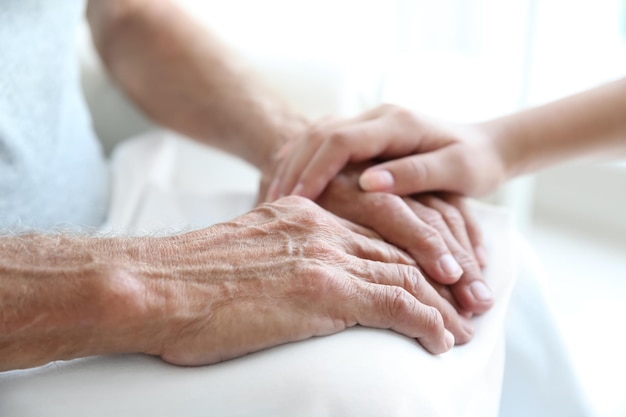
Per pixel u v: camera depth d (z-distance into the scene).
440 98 0.94
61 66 0.77
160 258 0.54
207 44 0.87
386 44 1.12
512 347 0.68
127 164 0.88
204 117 0.84
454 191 0.71
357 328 0.57
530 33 1.08
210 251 0.56
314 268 0.56
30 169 0.72
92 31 0.92
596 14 1.34
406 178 0.68
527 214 1.41
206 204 0.80
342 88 0.89
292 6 1.07
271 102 0.83
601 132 0.74
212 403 0.52
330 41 0.96
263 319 0.54
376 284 0.57
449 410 0.55
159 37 0.87
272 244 0.58
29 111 0.72
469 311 0.64
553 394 0.68
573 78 1.27
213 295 0.54
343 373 0.53
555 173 1.42
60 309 0.51
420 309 0.57
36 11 0.72
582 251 1.34
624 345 1.10
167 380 0.53
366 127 0.69
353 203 0.67
